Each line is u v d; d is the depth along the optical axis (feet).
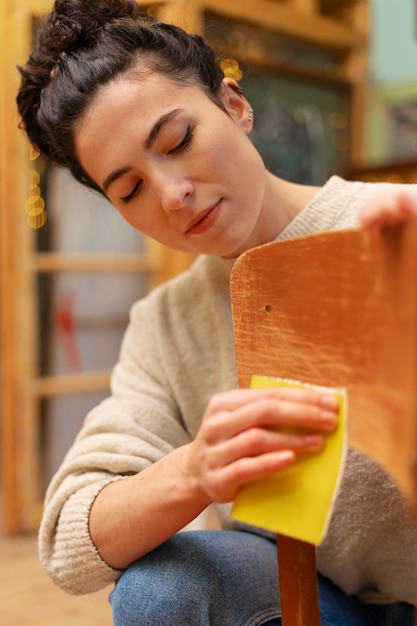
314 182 8.65
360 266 1.79
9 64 6.79
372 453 1.76
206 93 2.72
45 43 2.92
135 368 3.33
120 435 2.96
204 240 2.71
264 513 1.88
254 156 2.73
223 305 3.17
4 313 7.07
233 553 2.78
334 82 8.83
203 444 1.98
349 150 9.03
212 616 2.56
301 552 2.28
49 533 2.87
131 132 2.57
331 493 1.79
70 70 2.70
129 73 2.61
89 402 7.62
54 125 2.81
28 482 7.17
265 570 2.77
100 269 7.43
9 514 7.13
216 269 3.21
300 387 1.98
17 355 7.10
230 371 3.10
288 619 2.30
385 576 2.95
